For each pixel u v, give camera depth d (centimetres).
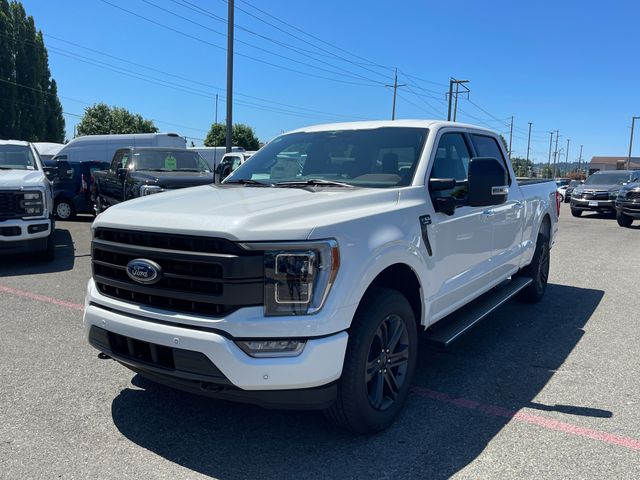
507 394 407
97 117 6956
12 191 837
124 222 323
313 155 448
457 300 439
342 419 323
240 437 340
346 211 329
